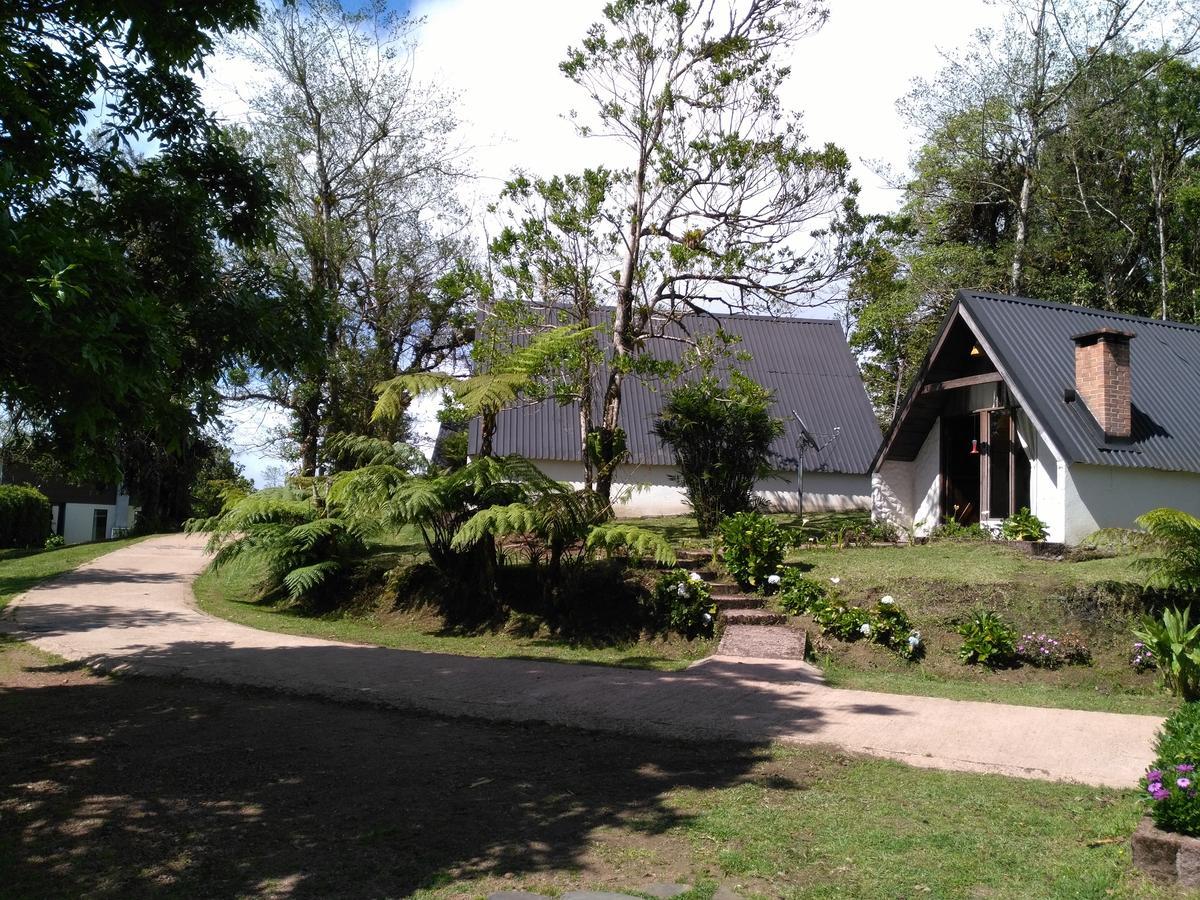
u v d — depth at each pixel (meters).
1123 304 31.12
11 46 6.68
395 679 9.05
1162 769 4.77
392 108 24.89
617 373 18.17
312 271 23.72
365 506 12.48
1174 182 29.94
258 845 4.91
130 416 6.48
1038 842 4.94
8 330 5.09
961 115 30.03
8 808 5.46
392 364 25.69
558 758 6.56
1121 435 13.77
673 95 17.75
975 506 17.06
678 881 4.46
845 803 5.56
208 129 8.10
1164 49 29.00
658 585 11.75
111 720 7.47
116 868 4.63
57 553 21.16
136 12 7.03
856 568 12.66
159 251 7.49
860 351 32.56
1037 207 30.75
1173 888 4.33
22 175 6.39
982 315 15.38
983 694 8.93
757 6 17.78
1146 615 10.27
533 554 12.72
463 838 5.02
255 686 8.69
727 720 7.54
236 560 14.03
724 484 16.39
